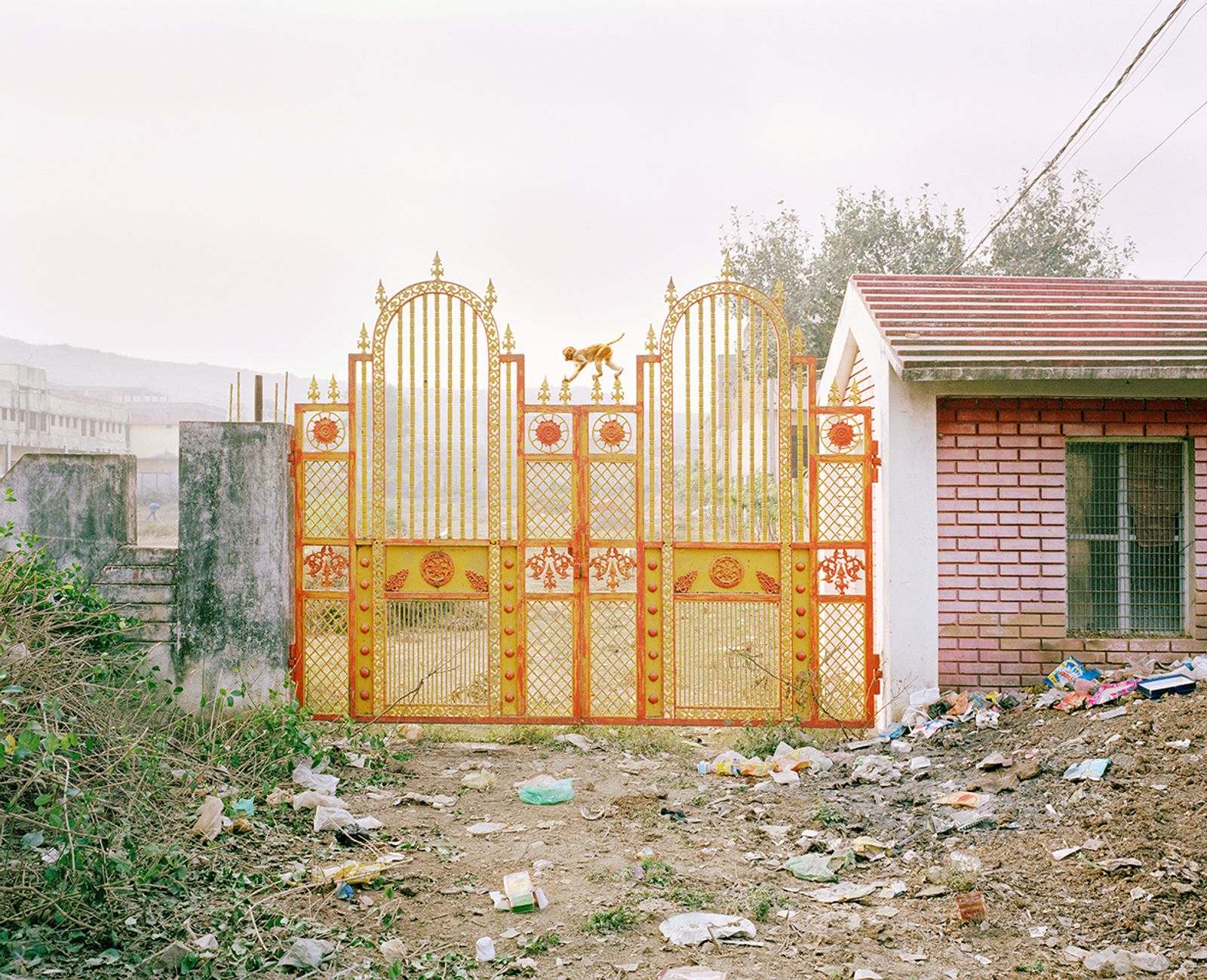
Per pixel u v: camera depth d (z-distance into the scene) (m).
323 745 7.05
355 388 7.81
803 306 23.36
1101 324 8.31
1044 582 7.81
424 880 4.94
